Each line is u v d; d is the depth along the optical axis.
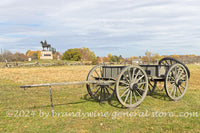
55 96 8.89
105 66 7.66
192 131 4.80
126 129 4.90
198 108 6.84
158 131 4.78
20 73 19.62
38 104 7.42
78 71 23.66
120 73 6.20
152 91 9.08
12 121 5.55
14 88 10.80
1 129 4.95
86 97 8.68
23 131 4.83
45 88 10.95
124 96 8.77
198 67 27.78
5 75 17.06
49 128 5.02
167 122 5.45
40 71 23.03
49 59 51.72
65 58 62.50
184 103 7.54
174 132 4.74
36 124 5.30
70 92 9.84
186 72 7.92
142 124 5.28
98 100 7.64
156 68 7.38
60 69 27.16
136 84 6.55
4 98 8.31
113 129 4.90
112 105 7.24
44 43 54.00
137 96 8.80
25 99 8.21
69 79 15.58
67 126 5.15
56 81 14.31
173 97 7.73
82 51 64.00
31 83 12.95
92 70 7.43
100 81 6.60
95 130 4.84
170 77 7.68
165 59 8.70
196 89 10.60
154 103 7.54
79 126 5.14
